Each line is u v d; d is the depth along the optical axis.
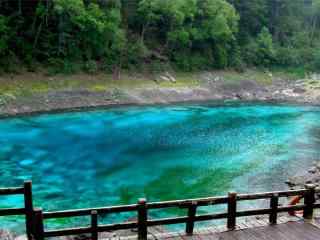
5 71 37.28
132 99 41.41
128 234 10.85
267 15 78.69
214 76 56.47
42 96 35.75
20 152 21.25
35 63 40.59
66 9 40.00
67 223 12.20
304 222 9.03
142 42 52.03
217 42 60.97
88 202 14.43
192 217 8.10
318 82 58.81
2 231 9.47
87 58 45.31
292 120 35.19
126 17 54.38
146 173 18.41
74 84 40.00
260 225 8.80
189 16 54.78
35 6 43.06
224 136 27.42
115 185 16.55
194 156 21.72
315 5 82.50
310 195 9.16
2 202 13.91
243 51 67.06
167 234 8.16
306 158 22.08
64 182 16.70
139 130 28.42
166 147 23.69
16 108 32.41
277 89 57.38
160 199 15.02
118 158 20.92
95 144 23.83
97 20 42.72
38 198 14.64
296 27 80.88
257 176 18.30
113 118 32.50
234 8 66.38
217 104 44.47
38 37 42.12
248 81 58.34
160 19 55.41
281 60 69.81
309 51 73.06
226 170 19.20
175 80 50.44
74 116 32.31
